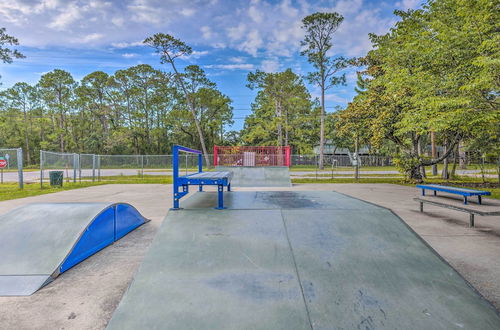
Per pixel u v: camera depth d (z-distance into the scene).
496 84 6.77
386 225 2.92
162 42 26.73
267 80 31.92
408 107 11.45
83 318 2.03
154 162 22.14
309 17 28.16
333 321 1.68
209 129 43.03
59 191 10.11
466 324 1.67
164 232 2.79
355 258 2.36
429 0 9.87
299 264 2.28
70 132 42.81
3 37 13.77
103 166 21.34
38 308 2.17
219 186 3.46
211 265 2.27
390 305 1.83
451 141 13.39
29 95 45.12
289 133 38.84
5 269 2.66
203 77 34.47
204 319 1.70
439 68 8.12
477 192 4.91
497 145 11.10
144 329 1.63
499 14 6.25
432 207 6.39
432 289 1.99
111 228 3.82
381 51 12.34
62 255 2.86
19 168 10.88
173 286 2.02
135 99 39.72
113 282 2.63
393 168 27.67
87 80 38.34
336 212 3.24
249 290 1.97
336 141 41.59
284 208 3.44
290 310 1.77
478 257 3.20
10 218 3.37
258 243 2.58
